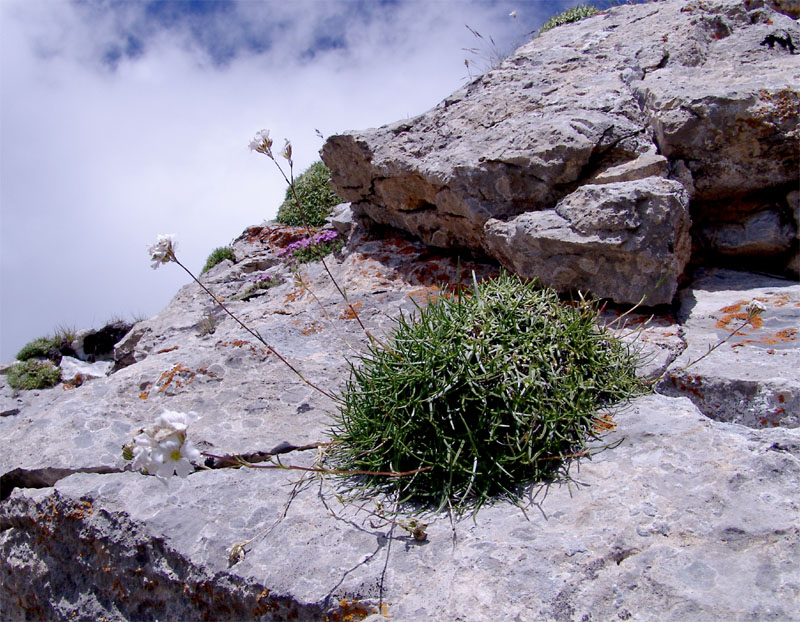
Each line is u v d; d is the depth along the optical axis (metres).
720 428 0.40
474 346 0.42
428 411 0.41
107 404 0.56
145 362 0.66
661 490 0.36
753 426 0.45
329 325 0.65
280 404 0.53
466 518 0.38
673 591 0.30
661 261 0.57
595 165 0.67
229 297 0.98
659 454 0.38
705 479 0.35
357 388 0.53
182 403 0.55
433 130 0.80
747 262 0.67
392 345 0.51
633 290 0.58
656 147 0.67
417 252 0.82
